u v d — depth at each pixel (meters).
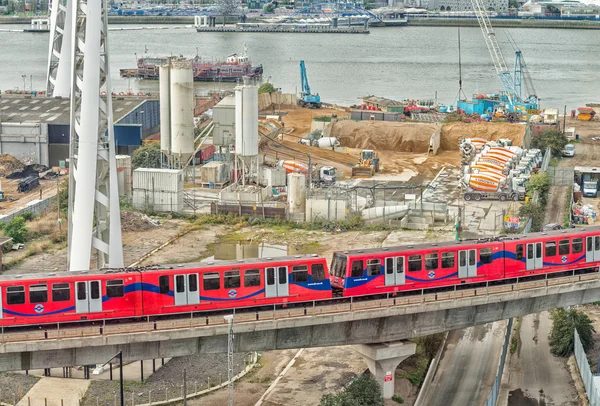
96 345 84.56
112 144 108.25
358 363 106.44
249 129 181.75
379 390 93.69
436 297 96.44
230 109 193.50
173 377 101.56
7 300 85.25
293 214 170.50
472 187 183.50
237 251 151.12
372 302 93.69
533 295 100.44
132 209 175.38
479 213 172.75
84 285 86.81
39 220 165.12
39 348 83.19
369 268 95.69
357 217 165.62
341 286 95.88
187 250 151.88
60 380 99.62
